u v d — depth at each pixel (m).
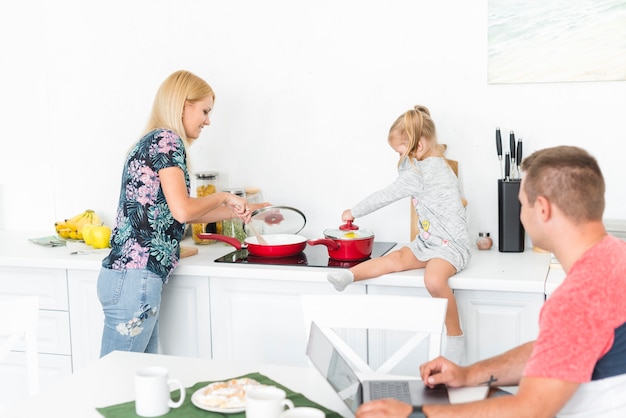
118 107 3.11
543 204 1.26
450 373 1.46
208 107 2.46
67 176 3.21
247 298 2.53
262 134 2.97
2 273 2.78
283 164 2.96
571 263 1.26
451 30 2.71
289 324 2.50
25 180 3.26
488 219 2.77
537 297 2.26
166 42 3.02
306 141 2.92
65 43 3.12
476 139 2.74
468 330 2.35
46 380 2.79
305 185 2.95
